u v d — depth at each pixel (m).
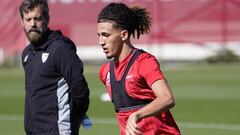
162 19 47.97
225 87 38.62
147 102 12.38
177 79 42.94
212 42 47.91
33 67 13.71
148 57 12.17
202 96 35.34
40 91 13.63
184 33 47.91
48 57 13.52
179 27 47.91
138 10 12.43
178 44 48.16
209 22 47.62
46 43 13.57
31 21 13.50
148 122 12.41
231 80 41.66
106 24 12.18
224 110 30.56
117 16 12.15
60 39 13.62
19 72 49.28
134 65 12.20
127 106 12.48
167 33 48.06
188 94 36.22
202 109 31.03
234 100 33.62
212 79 42.41
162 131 12.48
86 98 13.62
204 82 41.12
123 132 12.78
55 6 48.91
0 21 49.47
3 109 32.59
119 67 12.43
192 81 41.72
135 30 12.52
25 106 13.91
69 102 13.66
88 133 25.38
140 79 12.13
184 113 30.00
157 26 48.06
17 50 49.44
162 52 48.53
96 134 25.14
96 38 48.88
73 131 13.77
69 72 13.41
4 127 27.25
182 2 47.62
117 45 12.27
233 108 31.08
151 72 11.81
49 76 13.55
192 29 47.81
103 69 12.93
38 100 13.64
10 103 34.72
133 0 47.88
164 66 49.12
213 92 36.78
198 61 50.19
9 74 48.44
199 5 47.62
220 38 47.72
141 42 48.22
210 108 31.23
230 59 49.69
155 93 11.58
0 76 47.44
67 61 13.40
